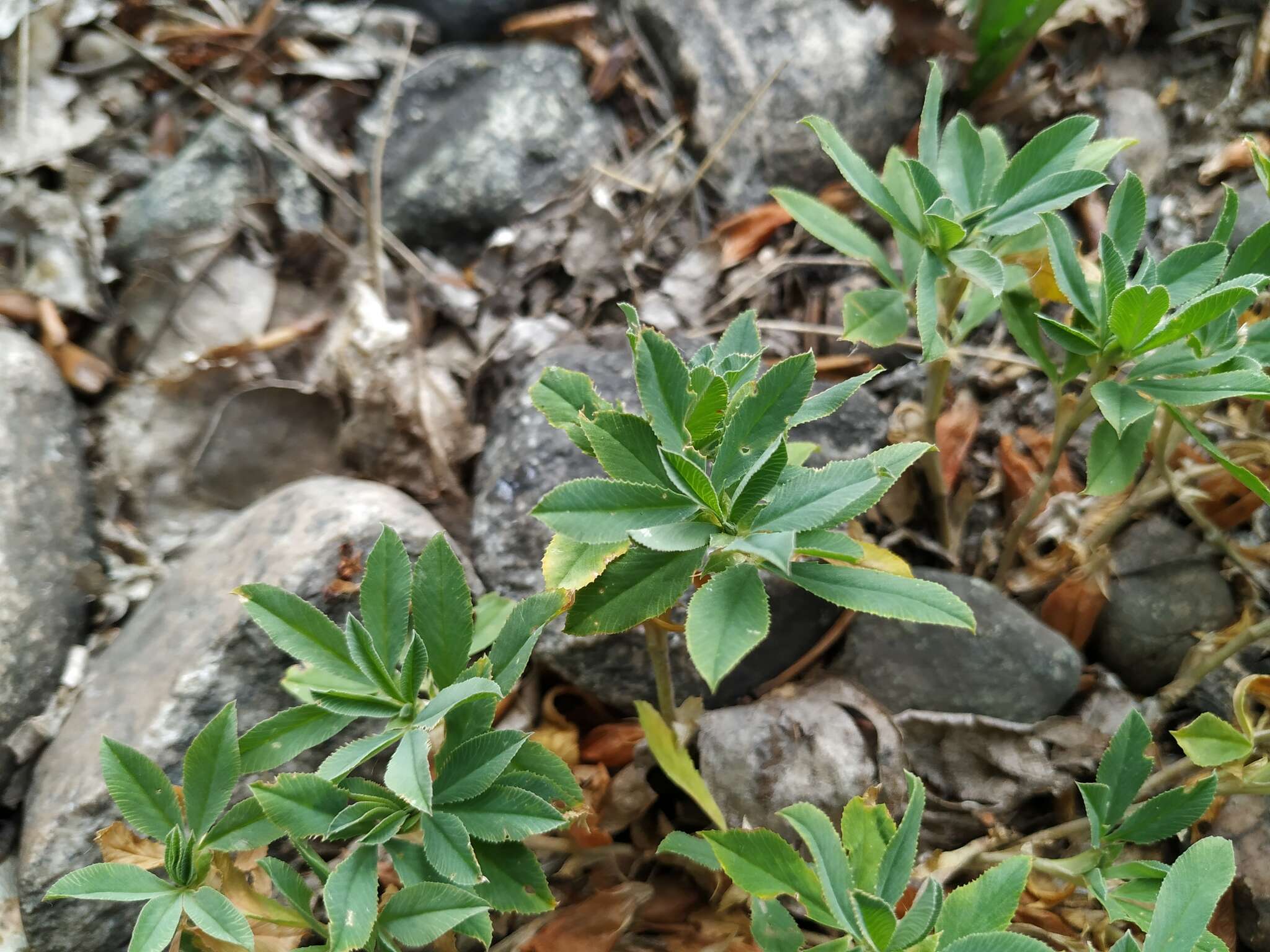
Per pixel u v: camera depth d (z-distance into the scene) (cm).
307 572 29
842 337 27
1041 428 35
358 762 19
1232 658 30
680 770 25
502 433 33
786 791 26
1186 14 42
